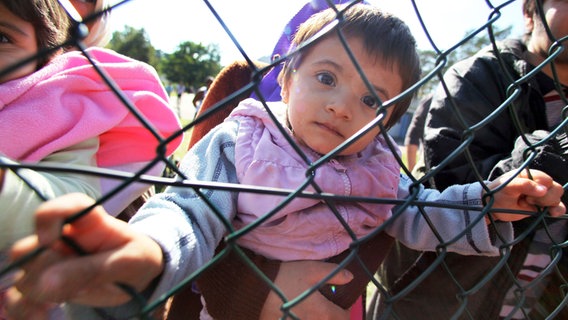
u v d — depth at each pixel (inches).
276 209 21.3
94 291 19.0
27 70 39.1
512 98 30.4
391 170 41.6
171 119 47.1
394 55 36.4
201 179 34.5
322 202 37.0
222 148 37.3
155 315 25.4
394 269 55.9
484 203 38.7
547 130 51.6
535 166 42.9
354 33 35.5
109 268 19.0
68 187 34.1
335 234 37.7
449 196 41.3
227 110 54.0
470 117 51.1
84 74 42.2
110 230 19.9
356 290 39.4
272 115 21.1
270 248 36.0
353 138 22.9
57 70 40.8
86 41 49.2
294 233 35.9
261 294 34.0
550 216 36.5
